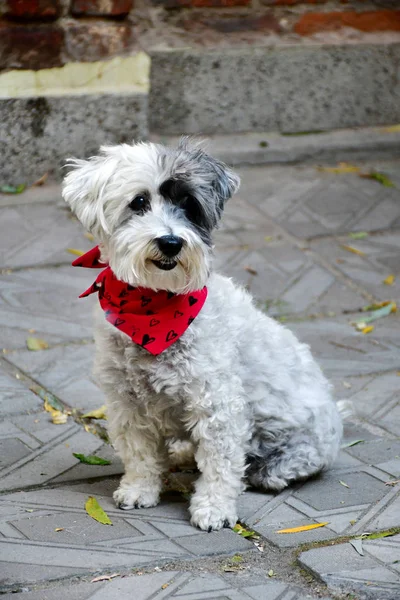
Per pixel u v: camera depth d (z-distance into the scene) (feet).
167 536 12.28
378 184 26.32
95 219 12.42
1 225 22.84
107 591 10.85
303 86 27.89
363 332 19.34
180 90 26.81
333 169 27.14
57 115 24.54
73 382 16.90
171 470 14.57
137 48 24.85
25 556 11.55
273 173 26.66
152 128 26.96
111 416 13.08
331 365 17.94
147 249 11.89
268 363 13.39
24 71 23.94
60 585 10.97
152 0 26.03
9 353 17.83
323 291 20.92
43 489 13.56
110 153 12.61
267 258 22.15
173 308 12.30
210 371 12.37
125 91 25.04
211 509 12.56
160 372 12.35
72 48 24.17
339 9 27.71
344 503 13.29
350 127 28.66
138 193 12.19
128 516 12.87
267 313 19.84
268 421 13.50
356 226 24.03
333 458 14.06
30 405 15.99
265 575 11.43
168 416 13.00
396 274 21.81
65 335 18.63
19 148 24.47
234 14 26.81
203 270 12.30
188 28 26.58
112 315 12.44
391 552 11.85
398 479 13.98
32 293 20.13
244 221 23.89
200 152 12.87
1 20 23.38
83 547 11.84
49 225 23.03
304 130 28.35
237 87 27.27
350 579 11.16
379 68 28.48
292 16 27.32
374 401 16.62
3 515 12.64
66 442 14.93
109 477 14.02
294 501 13.39
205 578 11.25
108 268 13.00
